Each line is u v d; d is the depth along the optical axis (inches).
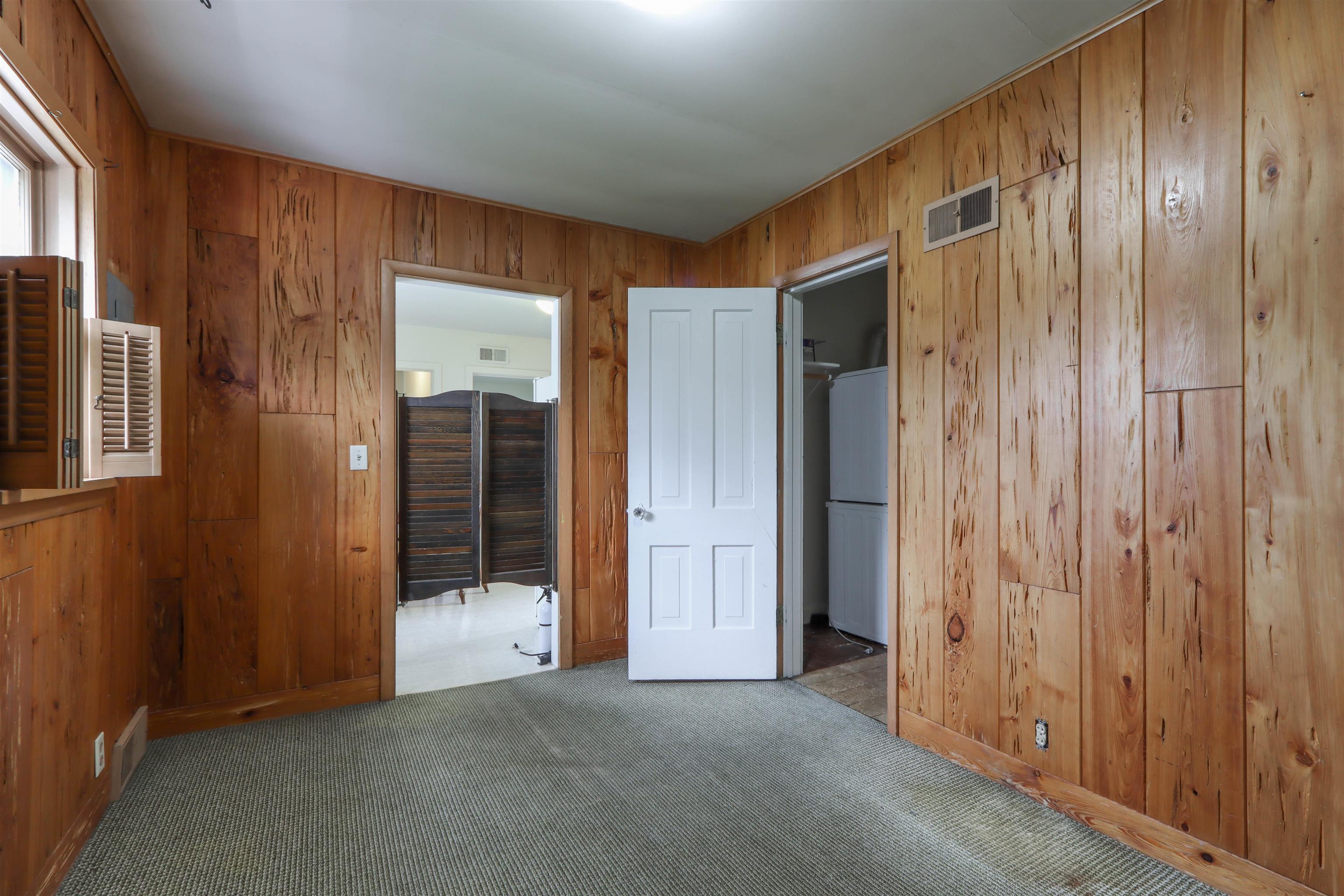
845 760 94.1
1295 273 60.7
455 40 78.5
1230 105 65.1
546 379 218.2
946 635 94.9
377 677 116.3
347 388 114.2
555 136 102.3
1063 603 79.9
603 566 140.9
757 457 128.0
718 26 75.7
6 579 54.4
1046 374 81.9
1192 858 67.7
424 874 67.9
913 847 72.9
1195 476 67.9
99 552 76.7
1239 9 64.4
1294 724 60.8
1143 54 72.2
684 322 128.6
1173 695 69.5
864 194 109.8
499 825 77.1
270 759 93.4
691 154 108.3
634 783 87.2
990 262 88.7
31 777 58.9
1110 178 75.3
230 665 104.4
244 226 106.3
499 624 172.1
